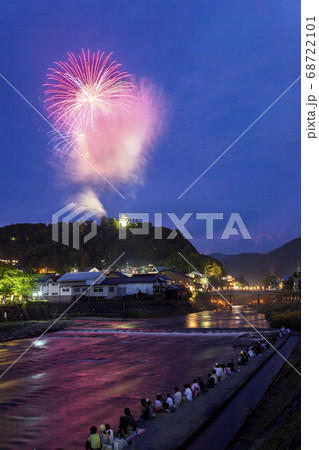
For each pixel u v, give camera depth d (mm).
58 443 13953
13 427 15641
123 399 19516
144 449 12445
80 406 18438
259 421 15391
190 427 14344
